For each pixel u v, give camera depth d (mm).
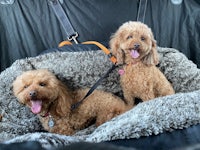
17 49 898
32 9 881
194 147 251
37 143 321
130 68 778
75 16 901
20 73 783
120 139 514
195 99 592
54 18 899
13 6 864
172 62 843
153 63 774
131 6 907
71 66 796
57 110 725
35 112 676
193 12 922
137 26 786
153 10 915
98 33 918
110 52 824
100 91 795
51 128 746
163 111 555
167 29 932
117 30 852
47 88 685
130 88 791
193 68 841
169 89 797
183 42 946
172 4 913
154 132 511
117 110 764
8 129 711
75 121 758
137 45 741
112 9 906
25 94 667
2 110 741
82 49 841
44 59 807
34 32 896
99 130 582
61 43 889
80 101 758
